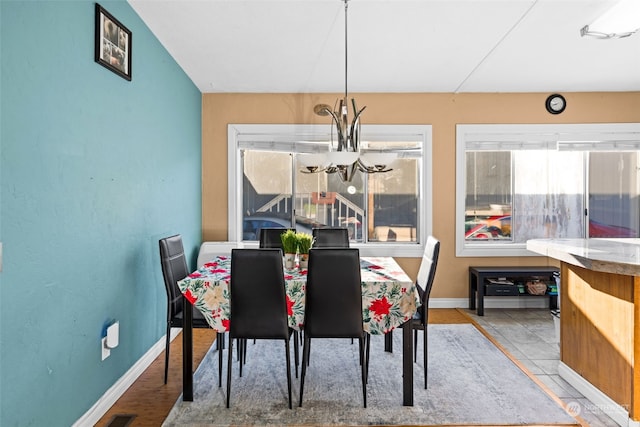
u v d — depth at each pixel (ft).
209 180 16.06
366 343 10.05
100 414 8.06
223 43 11.35
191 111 14.56
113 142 8.57
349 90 15.87
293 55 12.21
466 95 16.19
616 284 8.09
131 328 9.55
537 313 15.58
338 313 8.39
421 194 16.40
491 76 14.21
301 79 14.47
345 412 8.30
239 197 16.31
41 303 6.29
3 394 5.52
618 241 10.90
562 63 12.94
